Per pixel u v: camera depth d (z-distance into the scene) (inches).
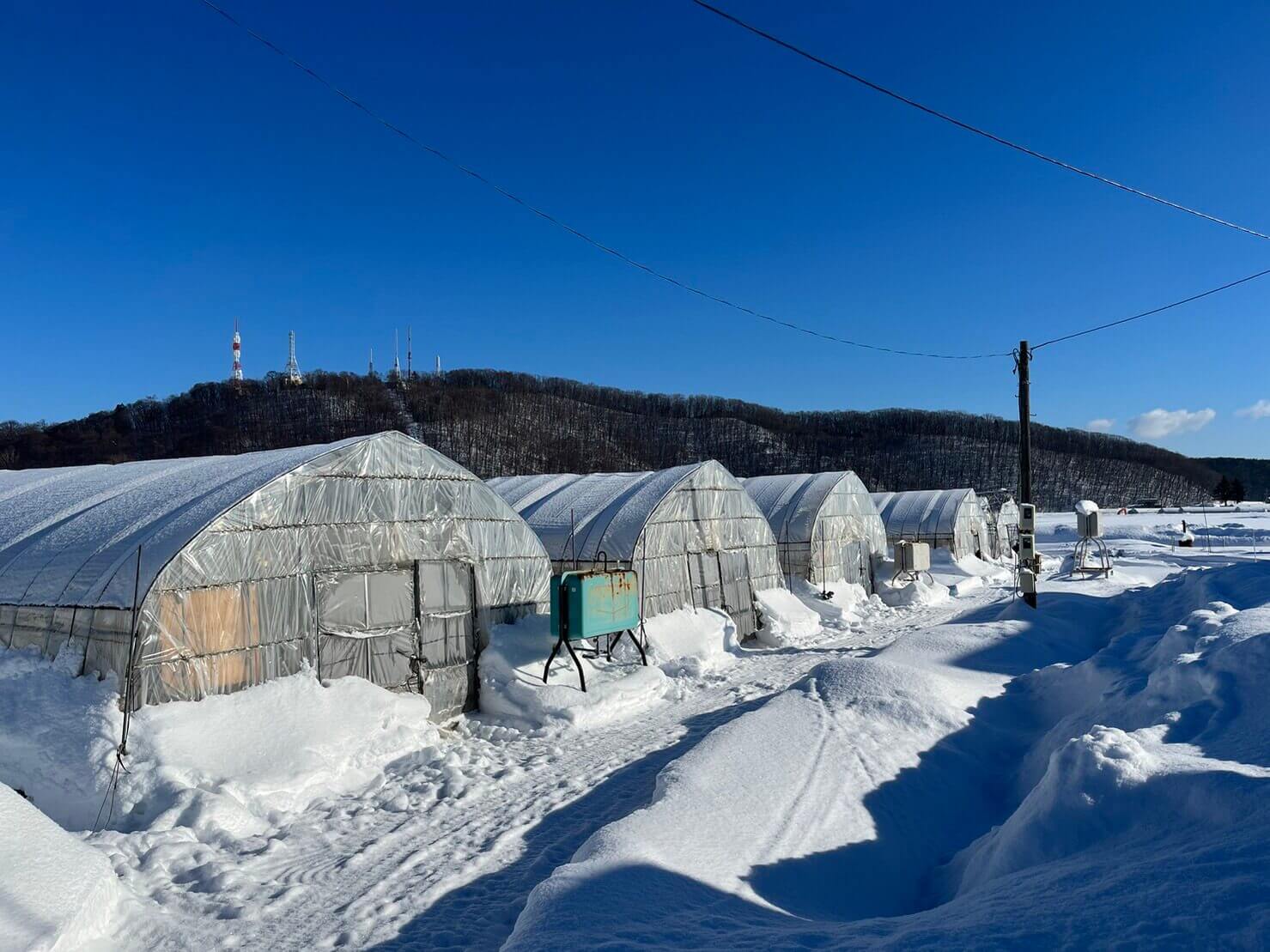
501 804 301.0
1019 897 157.5
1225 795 163.6
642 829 226.8
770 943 159.3
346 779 327.0
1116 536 1863.9
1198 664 256.1
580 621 434.6
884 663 386.6
